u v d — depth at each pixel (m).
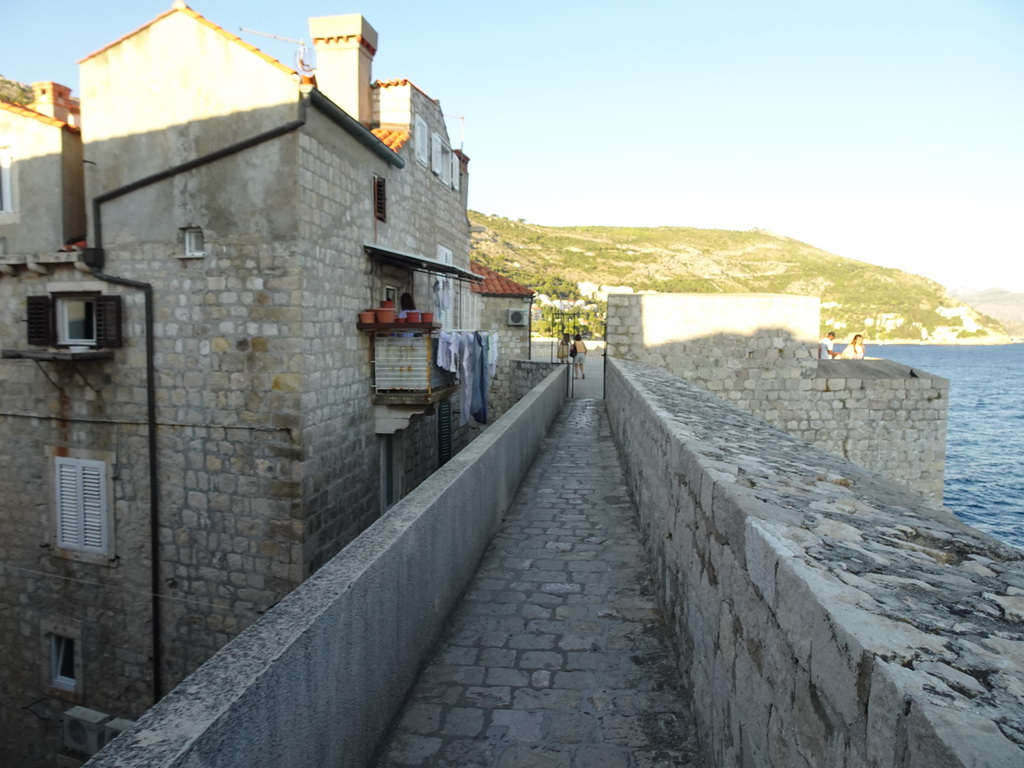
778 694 2.07
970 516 26.97
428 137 15.31
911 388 16.47
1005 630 1.63
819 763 1.71
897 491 3.45
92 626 10.50
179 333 9.66
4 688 11.15
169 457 9.82
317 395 9.69
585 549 6.41
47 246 10.73
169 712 1.76
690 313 16.41
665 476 4.98
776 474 3.48
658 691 3.92
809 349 16.42
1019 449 42.41
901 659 1.40
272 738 2.04
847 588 1.84
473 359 13.71
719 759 2.90
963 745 1.07
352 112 13.31
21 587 10.88
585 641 4.54
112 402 10.05
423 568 4.07
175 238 9.61
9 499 10.82
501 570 5.84
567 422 14.88
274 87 9.12
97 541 10.32
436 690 3.89
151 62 9.62
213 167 9.39
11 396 10.67
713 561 3.17
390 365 11.32
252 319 9.34
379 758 3.23
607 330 16.56
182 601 9.91
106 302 9.85
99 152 9.91
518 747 3.36
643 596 5.30
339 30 13.23
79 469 10.32
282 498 9.38
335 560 3.10
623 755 3.32
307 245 9.38
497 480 6.88
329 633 2.54
